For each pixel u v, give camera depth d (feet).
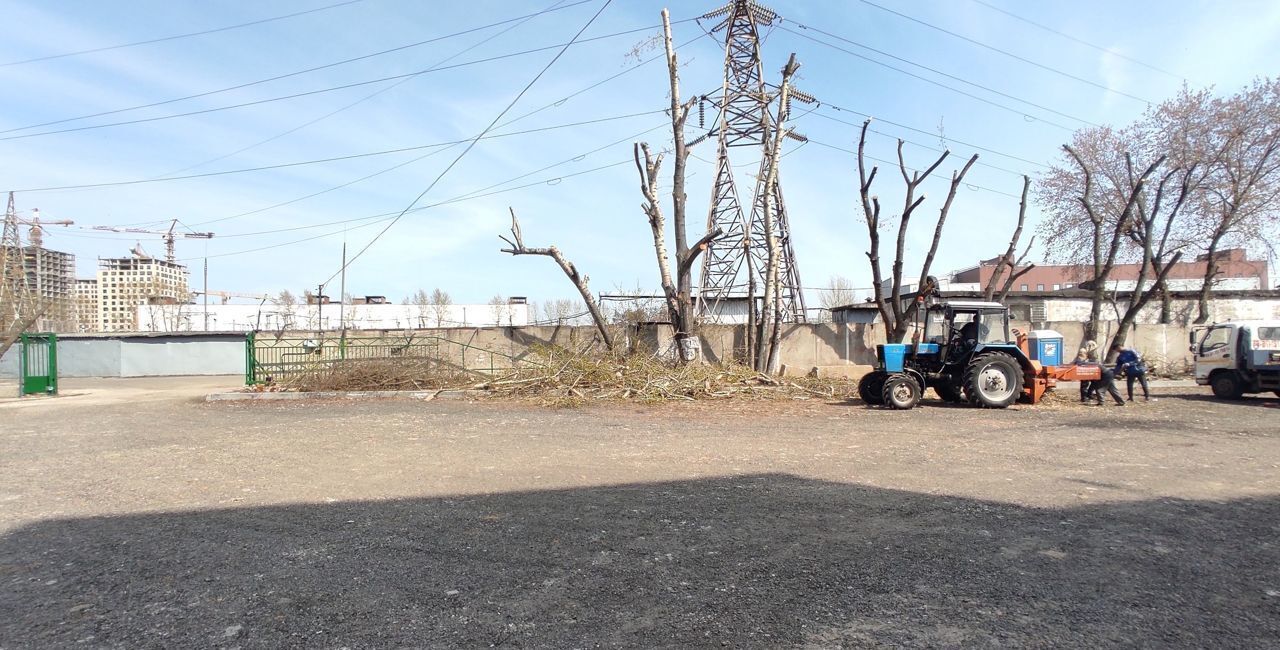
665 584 14.25
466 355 81.15
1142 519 19.24
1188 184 80.07
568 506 20.77
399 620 12.48
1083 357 53.21
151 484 24.44
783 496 22.00
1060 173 91.76
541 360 62.39
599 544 16.93
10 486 24.35
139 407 54.34
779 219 95.76
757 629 12.12
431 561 15.72
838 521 19.02
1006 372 48.73
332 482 24.50
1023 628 12.14
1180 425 39.63
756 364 70.74
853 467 27.02
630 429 38.70
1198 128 82.48
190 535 17.95
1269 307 103.96
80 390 78.95
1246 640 11.68
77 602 13.44
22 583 14.51
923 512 19.97
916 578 14.58
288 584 14.32
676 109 69.15
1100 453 30.25
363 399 57.98
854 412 46.57
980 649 11.36
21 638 11.82
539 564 15.48
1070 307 103.76
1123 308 103.91
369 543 17.10
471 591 13.87
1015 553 16.22
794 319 95.86
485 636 11.82
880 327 79.05
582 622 12.39
